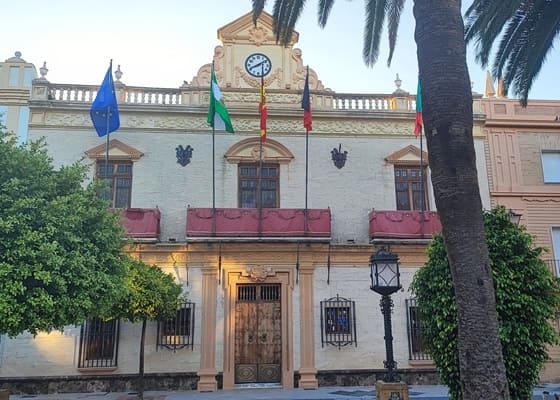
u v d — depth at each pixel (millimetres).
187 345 15992
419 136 18547
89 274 9734
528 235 8664
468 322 6574
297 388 15906
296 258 16969
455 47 7414
